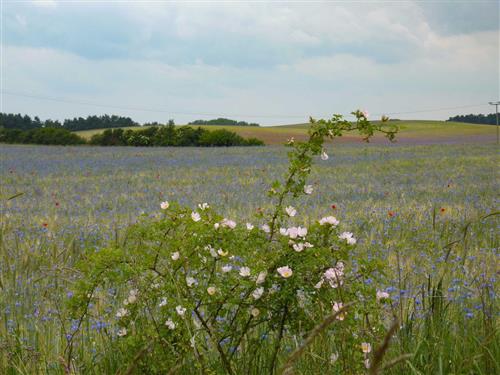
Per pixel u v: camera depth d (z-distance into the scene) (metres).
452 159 34.78
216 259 3.41
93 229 10.59
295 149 3.71
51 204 15.68
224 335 3.37
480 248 8.14
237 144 66.56
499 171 25.94
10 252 8.07
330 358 3.13
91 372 3.66
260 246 3.43
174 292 3.29
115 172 27.73
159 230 3.44
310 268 3.24
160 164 33.12
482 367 3.43
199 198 16.33
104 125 115.88
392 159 35.81
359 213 12.02
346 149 48.62
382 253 7.67
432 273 6.31
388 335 2.17
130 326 3.53
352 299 3.22
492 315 4.16
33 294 5.96
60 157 39.38
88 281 3.42
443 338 3.77
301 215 11.27
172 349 3.25
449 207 12.68
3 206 15.10
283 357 3.59
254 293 3.25
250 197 16.31
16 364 3.81
